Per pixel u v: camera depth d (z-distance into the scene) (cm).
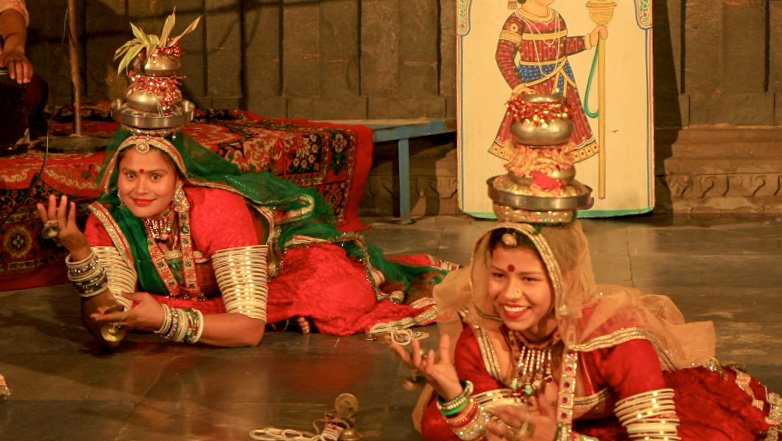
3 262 605
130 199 470
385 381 448
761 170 857
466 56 820
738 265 661
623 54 811
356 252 566
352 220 802
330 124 800
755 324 530
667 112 873
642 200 816
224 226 485
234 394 433
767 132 862
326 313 517
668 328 345
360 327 517
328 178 761
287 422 402
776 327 524
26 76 638
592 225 804
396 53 888
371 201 877
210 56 901
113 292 478
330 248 547
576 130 814
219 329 476
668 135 870
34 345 505
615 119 812
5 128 634
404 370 462
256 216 523
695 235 759
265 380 451
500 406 290
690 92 872
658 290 602
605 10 808
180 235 489
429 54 887
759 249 708
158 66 459
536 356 311
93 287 463
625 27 810
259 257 491
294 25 894
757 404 339
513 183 291
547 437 287
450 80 887
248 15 895
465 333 323
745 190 859
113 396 433
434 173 874
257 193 515
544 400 296
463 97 823
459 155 826
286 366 469
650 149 814
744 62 866
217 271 488
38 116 738
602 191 816
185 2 895
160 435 390
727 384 345
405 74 891
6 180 595
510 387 314
